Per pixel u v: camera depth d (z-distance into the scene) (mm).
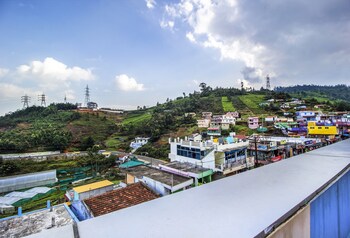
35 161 33562
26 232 7941
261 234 723
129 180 14977
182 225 760
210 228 737
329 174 1398
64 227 733
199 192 1098
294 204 940
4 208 18562
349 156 1969
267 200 985
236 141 18766
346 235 1673
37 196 22484
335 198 1459
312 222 1109
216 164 15836
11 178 25875
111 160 33219
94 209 8930
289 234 893
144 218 817
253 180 1286
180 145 18328
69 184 26328
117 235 688
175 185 11547
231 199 1003
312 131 28000
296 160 1825
